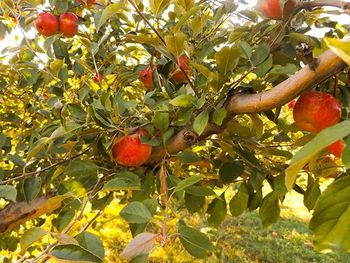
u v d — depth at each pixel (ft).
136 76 2.80
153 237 1.27
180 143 2.05
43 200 2.43
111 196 2.19
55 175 2.13
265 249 8.13
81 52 3.49
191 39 2.52
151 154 2.15
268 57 1.82
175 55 1.90
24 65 2.67
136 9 1.98
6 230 2.47
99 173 2.23
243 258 7.52
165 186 1.81
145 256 1.24
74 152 2.47
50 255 1.26
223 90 1.83
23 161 2.44
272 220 2.23
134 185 1.75
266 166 2.52
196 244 1.39
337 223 0.69
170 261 4.87
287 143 2.93
